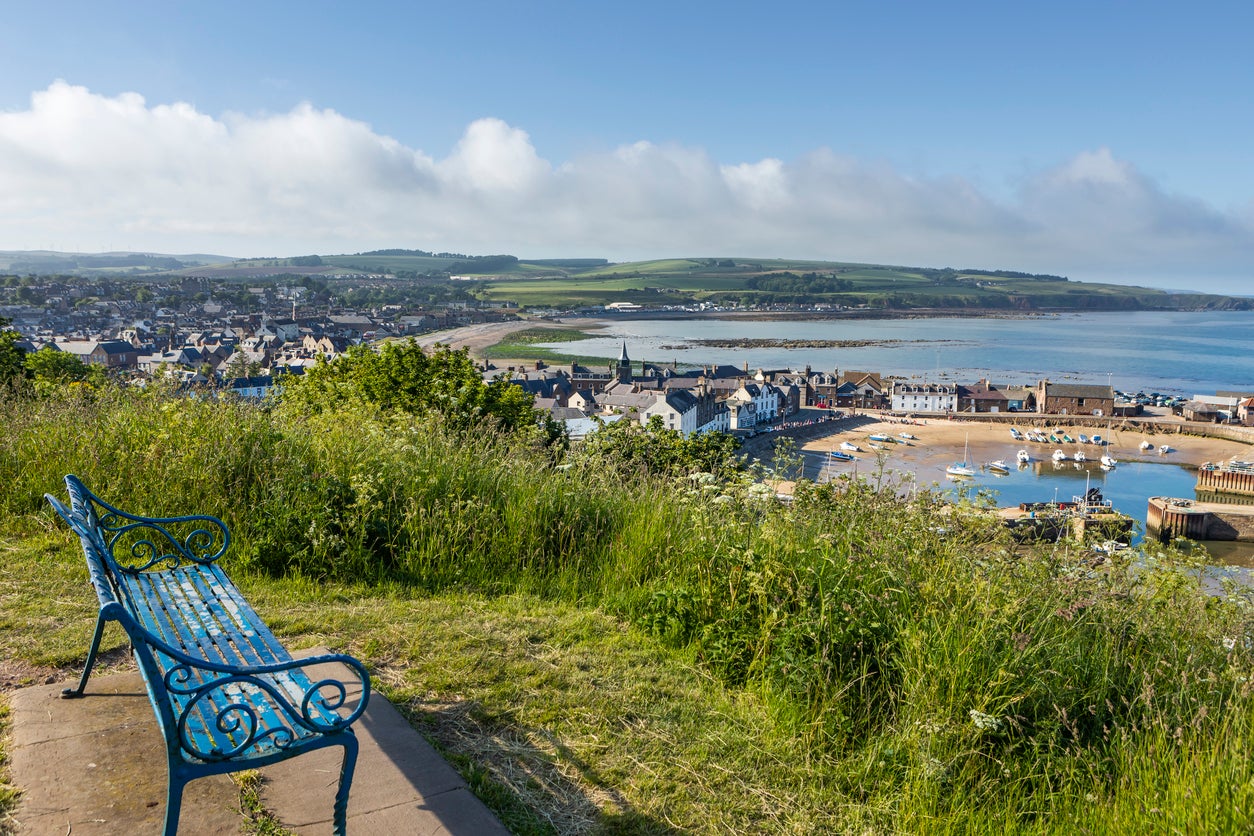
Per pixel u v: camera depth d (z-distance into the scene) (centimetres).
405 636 549
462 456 831
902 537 609
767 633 525
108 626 529
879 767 436
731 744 451
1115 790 416
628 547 705
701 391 9738
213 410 862
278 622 563
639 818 381
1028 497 6228
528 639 564
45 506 734
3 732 401
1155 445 8656
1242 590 565
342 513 698
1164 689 482
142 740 400
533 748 431
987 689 462
